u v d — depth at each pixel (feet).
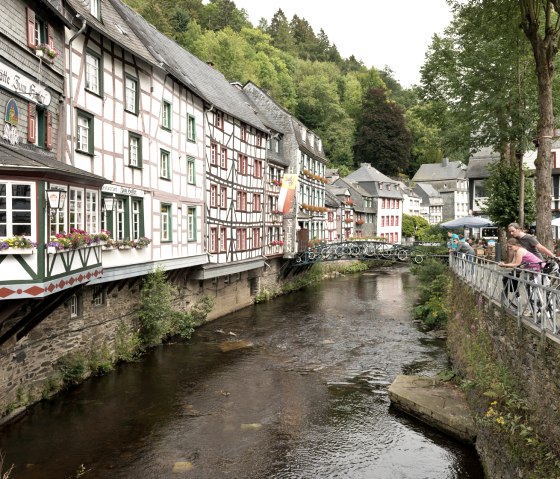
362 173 202.69
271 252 101.40
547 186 42.45
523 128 66.18
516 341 26.76
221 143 79.00
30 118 36.96
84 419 37.76
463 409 36.58
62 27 41.63
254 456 33.04
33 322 35.76
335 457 32.96
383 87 264.93
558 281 26.50
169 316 61.98
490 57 65.72
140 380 46.85
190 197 67.51
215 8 249.34
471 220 75.31
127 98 52.39
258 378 48.75
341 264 148.56
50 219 31.68
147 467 31.30
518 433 23.86
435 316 71.72
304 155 120.78
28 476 29.76
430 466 31.55
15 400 36.94
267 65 217.15
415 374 49.73
